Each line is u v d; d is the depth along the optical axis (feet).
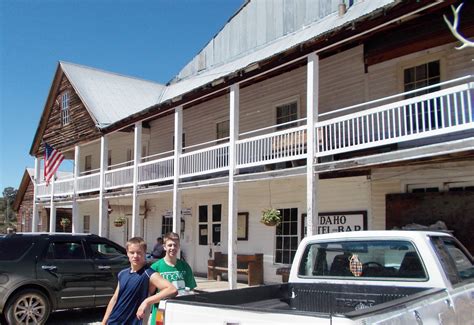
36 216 91.61
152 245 74.13
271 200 53.67
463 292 16.98
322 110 48.01
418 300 13.51
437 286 16.42
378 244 18.29
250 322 12.03
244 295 17.38
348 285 18.44
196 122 67.15
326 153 35.09
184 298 14.83
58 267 33.42
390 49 39.37
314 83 36.32
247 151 43.16
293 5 62.13
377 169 40.86
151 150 76.23
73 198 76.23
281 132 39.52
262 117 55.57
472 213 34.78
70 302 33.58
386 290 17.38
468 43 23.98
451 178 37.06
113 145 85.66
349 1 53.93
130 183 61.46
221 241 60.64
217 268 55.67
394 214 39.68
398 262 17.65
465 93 36.06
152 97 91.91
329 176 42.29
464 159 32.35
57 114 91.61
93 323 34.53
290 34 61.87
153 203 75.05
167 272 19.71
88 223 94.22
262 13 67.77
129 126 64.08
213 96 49.47
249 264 52.47
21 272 31.99
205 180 47.62
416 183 39.50
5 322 31.78
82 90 84.17
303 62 39.42
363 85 44.50
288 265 50.29
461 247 19.76
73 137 84.17
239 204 58.29
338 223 45.37
